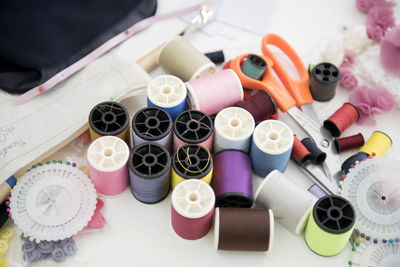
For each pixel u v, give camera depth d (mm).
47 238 580
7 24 652
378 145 647
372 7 750
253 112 644
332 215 572
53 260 587
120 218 612
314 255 599
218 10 756
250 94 694
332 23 765
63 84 658
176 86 633
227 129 618
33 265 584
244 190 598
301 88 685
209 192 575
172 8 733
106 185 602
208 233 605
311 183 643
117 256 592
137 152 593
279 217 604
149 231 606
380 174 618
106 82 664
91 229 602
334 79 675
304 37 751
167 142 614
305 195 592
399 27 701
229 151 621
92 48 675
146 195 604
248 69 677
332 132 665
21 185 599
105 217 612
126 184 618
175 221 581
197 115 621
